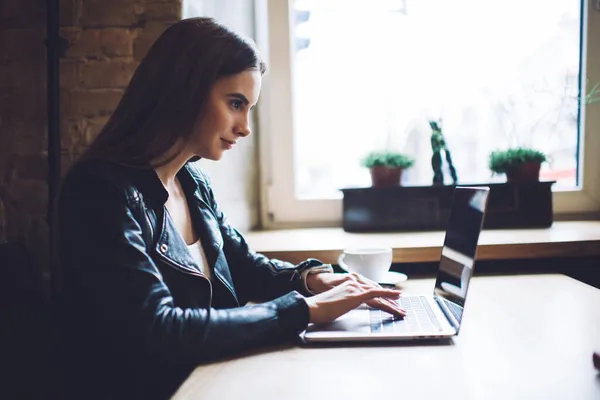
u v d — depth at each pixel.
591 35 2.01
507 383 0.64
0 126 1.54
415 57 2.08
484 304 1.05
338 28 2.10
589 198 2.05
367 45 2.10
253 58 0.99
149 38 1.46
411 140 2.10
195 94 0.95
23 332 1.24
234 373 0.70
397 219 1.88
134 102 0.97
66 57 1.48
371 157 1.92
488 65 2.06
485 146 2.07
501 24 2.05
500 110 2.06
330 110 2.13
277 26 2.07
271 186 2.13
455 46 2.06
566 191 2.05
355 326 0.88
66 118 1.49
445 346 0.79
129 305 0.77
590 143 2.04
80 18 1.47
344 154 2.14
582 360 0.71
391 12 2.08
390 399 0.60
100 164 0.91
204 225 1.16
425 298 1.10
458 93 2.07
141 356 0.79
